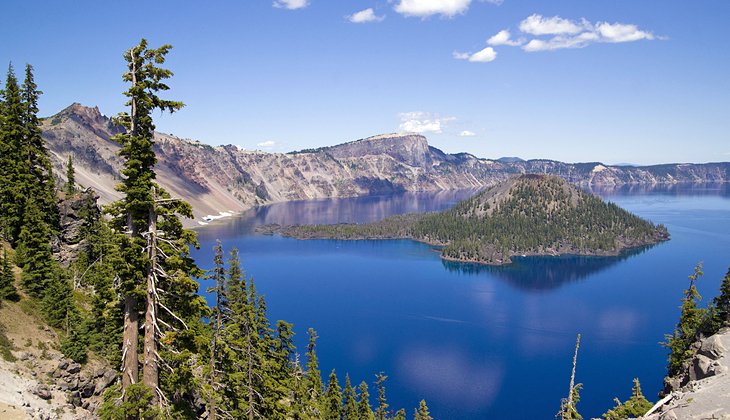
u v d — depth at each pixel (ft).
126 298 77.92
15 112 222.48
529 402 357.20
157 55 75.20
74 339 154.20
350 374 407.44
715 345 144.05
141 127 77.05
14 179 218.18
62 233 246.47
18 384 122.52
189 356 80.84
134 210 76.48
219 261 122.42
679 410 107.96
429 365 425.69
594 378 397.60
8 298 166.81
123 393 77.30
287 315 581.12
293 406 199.31
